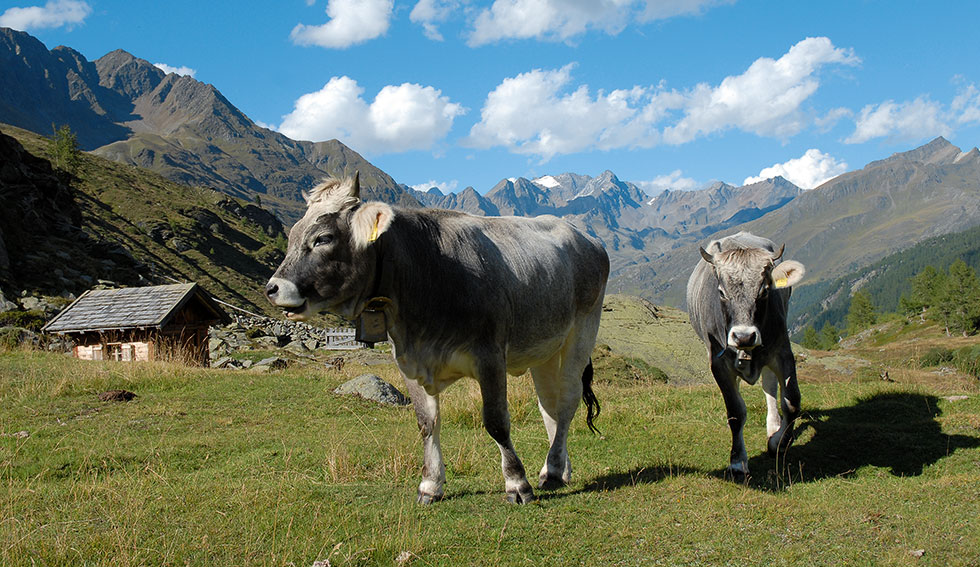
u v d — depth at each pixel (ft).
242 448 32.04
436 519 20.16
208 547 17.71
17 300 97.09
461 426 37.55
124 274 136.87
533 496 22.03
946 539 18.01
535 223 26.12
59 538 17.92
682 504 21.67
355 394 46.68
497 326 21.48
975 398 36.09
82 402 42.42
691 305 33.32
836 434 31.53
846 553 17.44
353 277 19.81
